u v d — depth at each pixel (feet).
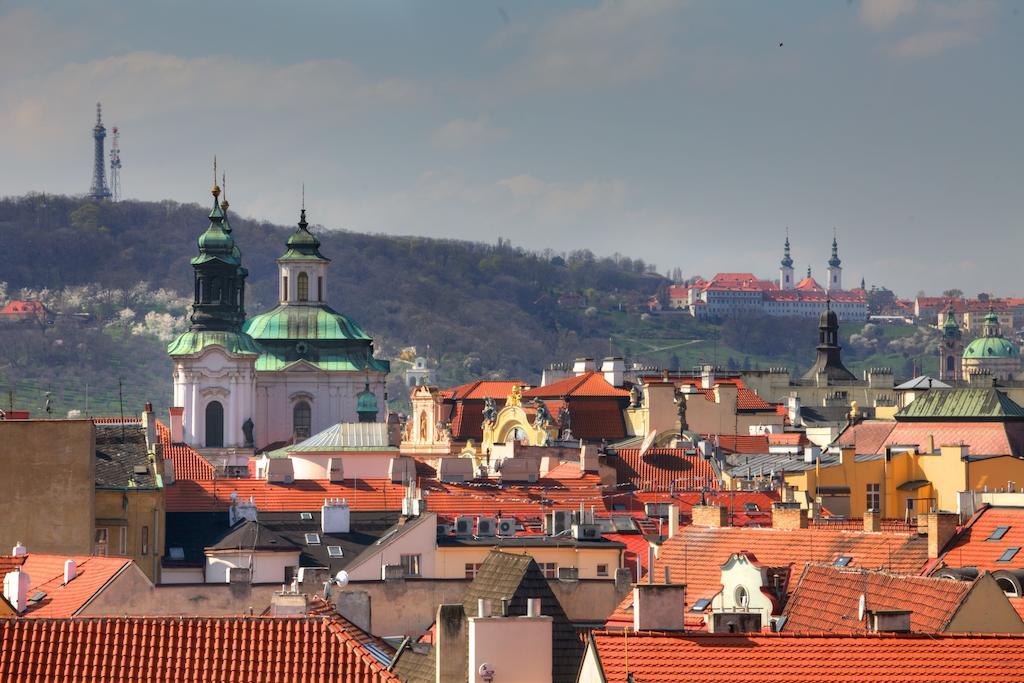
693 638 614.75
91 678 649.61
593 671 605.31
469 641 650.84
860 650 617.21
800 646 615.98
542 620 649.61
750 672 602.85
